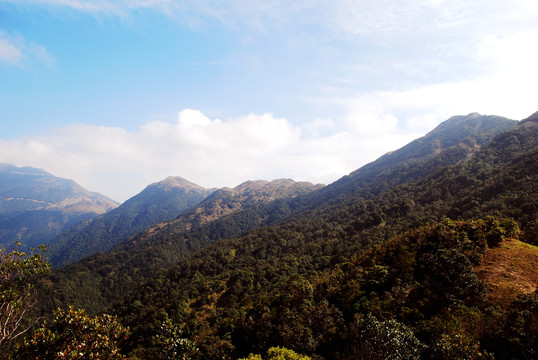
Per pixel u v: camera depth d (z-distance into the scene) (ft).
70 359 36.47
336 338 98.89
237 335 133.18
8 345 36.88
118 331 43.88
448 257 101.65
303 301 126.72
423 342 71.05
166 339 51.49
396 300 97.35
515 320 63.98
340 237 317.63
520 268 99.35
